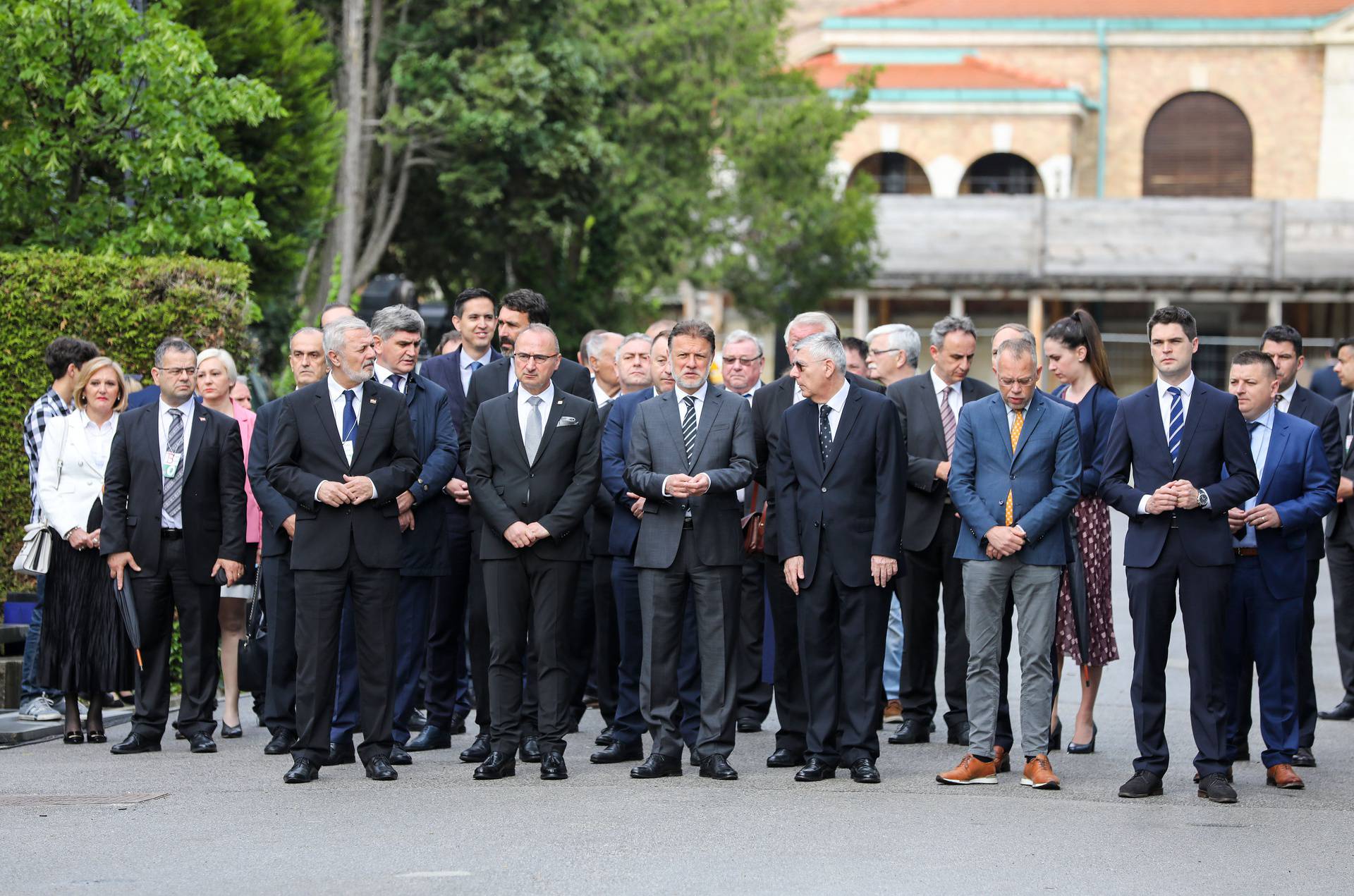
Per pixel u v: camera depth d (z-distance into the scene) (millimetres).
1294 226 63000
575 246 40906
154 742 13477
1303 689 13336
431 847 9734
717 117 47531
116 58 20688
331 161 30328
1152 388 12102
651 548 12273
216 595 13703
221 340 17484
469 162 35469
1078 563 13461
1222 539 11672
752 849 9727
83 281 17172
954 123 67062
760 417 13180
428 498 13016
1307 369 66438
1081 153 70625
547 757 12141
